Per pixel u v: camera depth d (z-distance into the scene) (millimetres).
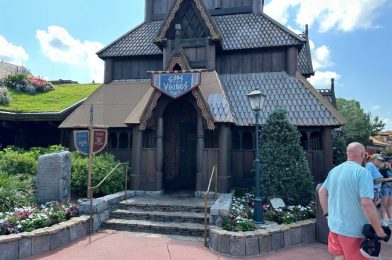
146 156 11352
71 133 13594
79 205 8445
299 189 9227
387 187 8922
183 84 10633
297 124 11648
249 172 12117
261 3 15859
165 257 6395
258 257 6520
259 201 7844
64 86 21844
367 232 3633
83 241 7430
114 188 10523
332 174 4188
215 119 10680
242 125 12008
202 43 13242
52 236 6816
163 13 16734
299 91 12766
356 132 39000
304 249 7098
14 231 6570
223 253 6695
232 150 12367
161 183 11211
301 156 9609
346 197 3859
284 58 13820
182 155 13195
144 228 8344
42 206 8492
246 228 7129
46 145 16172
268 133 9969
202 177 10805
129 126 11797
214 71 12836
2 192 8234
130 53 15133
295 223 7742
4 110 14531
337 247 3967
